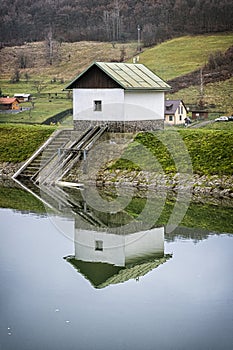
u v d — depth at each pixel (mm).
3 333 19328
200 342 18797
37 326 19828
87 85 49344
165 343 18672
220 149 44031
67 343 18688
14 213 36312
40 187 45469
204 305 21438
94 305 21500
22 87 96438
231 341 18797
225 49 93125
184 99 76875
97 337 19031
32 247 28625
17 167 50844
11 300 21922
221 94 76875
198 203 38750
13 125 57000
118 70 49781
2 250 28062
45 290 22906
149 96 50000
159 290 22891
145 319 20375
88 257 26828
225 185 41062
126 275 24500
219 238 30000
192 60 91500
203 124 62312
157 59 95000
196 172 42875
